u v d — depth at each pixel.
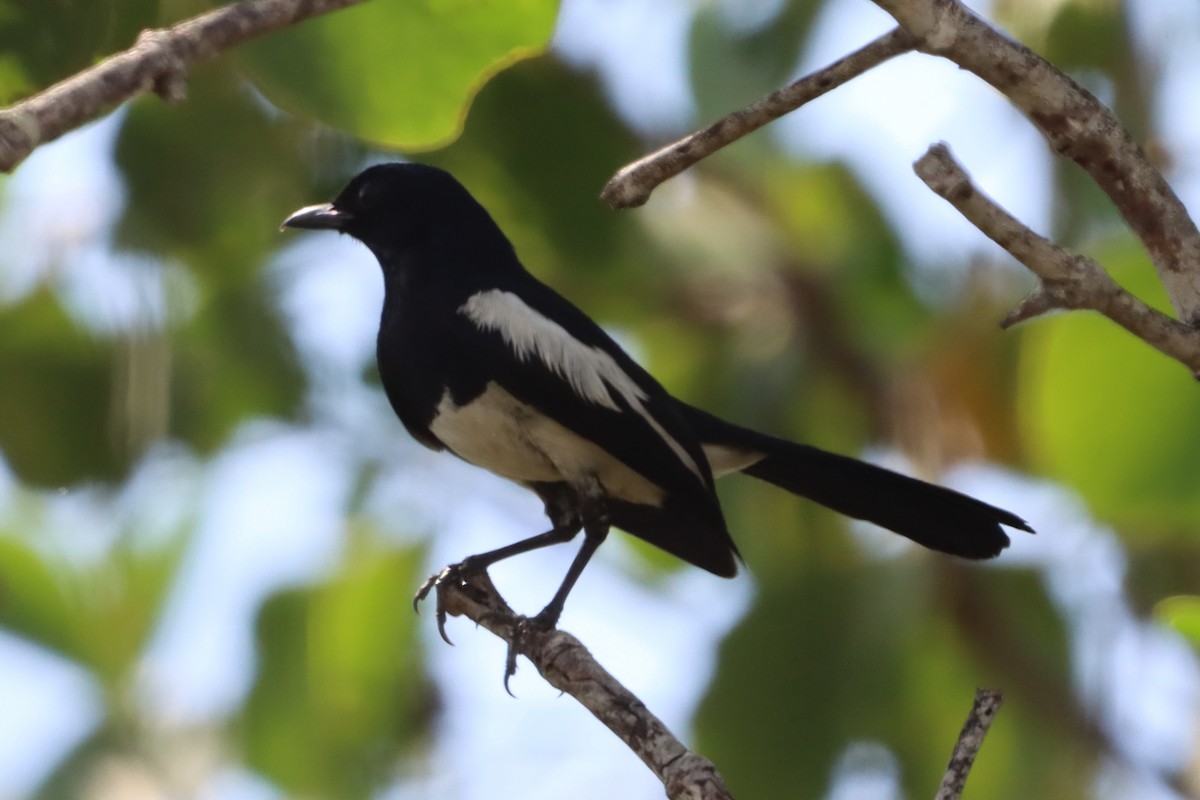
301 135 10.59
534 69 9.60
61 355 10.12
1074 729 10.59
